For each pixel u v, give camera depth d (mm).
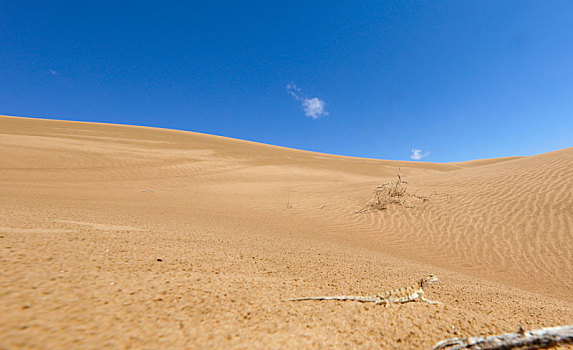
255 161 32781
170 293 2443
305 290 3154
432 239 9453
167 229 6164
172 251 4008
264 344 1895
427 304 3068
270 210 13156
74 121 48281
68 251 3090
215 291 2682
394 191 14344
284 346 1912
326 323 2352
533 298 4480
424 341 2225
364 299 2936
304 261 4844
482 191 12602
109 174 21266
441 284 4426
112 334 1689
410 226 10672
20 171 18516
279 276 3648
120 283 2455
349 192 16328
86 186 16734
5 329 1515
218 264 3738
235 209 12766
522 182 12586
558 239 8094
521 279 6539
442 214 11219
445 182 14992
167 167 25531
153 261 3322
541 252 7699
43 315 1725
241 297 2639
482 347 2059
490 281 5902
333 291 3252
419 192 13844
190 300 2379
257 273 3635
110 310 1962
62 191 13656
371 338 2195
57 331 1603
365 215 12305
